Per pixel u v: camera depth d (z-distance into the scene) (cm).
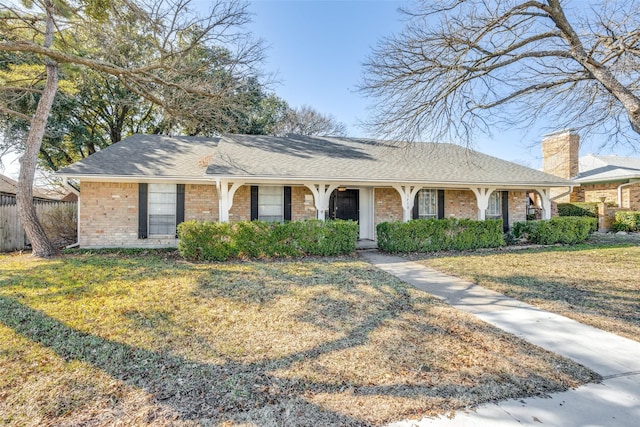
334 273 705
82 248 1030
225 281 623
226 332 403
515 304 522
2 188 1481
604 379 305
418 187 1144
